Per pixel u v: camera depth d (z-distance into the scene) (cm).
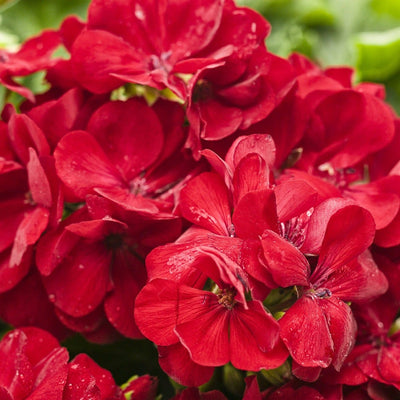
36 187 49
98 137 50
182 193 47
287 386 47
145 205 49
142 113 50
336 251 46
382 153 53
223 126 50
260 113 50
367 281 47
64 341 53
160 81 49
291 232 47
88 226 48
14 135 50
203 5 50
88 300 49
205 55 51
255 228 45
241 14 50
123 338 53
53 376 46
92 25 50
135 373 53
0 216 51
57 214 48
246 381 47
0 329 56
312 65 56
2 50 55
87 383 46
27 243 48
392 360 49
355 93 51
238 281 44
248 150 47
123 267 50
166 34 51
